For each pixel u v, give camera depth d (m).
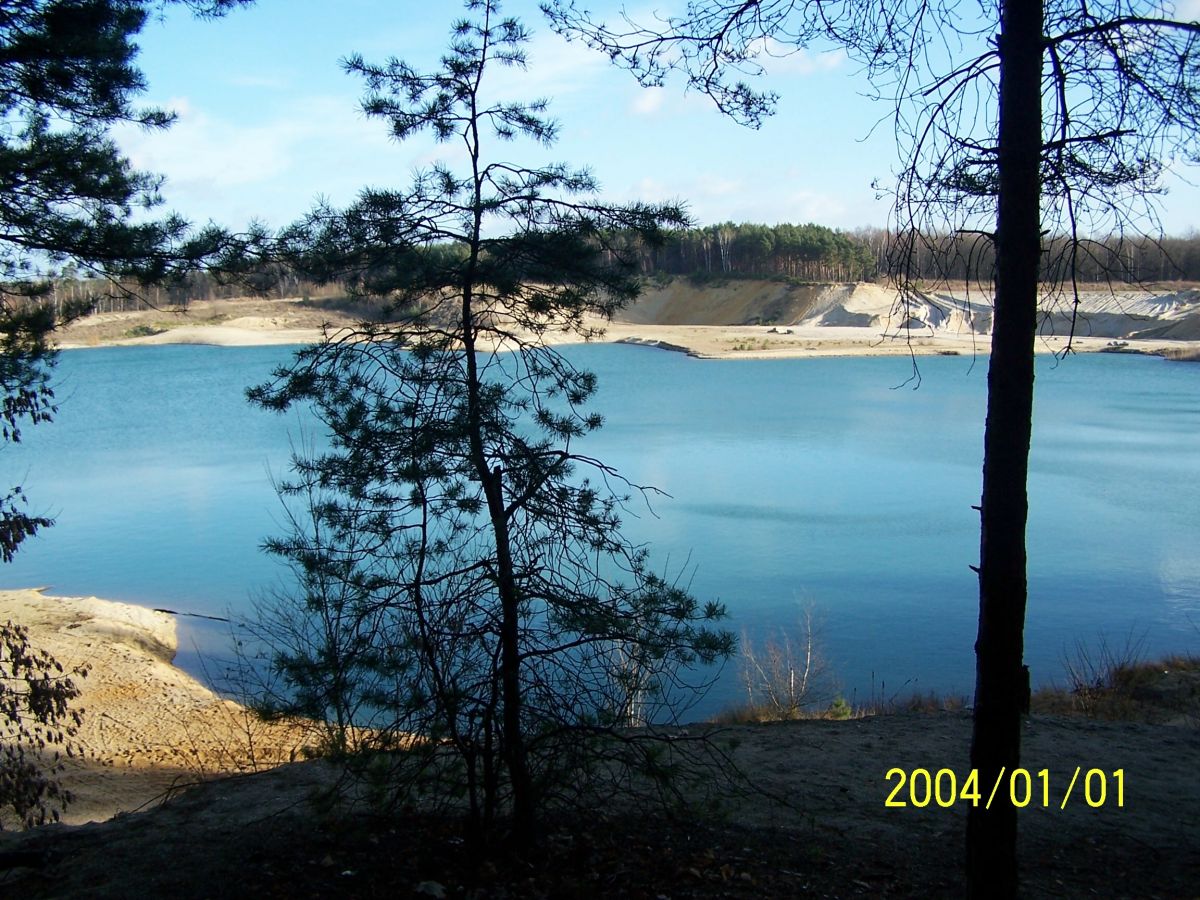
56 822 9.65
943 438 61.62
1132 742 10.38
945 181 5.88
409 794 6.51
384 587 6.07
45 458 61.09
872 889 6.37
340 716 6.26
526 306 6.32
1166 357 124.31
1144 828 7.91
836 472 49.88
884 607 26.94
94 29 8.98
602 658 6.48
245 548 35.06
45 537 38.19
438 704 6.00
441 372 6.23
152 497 46.75
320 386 6.19
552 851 6.52
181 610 27.55
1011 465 5.63
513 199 6.22
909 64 6.09
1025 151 5.47
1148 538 35.56
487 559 6.21
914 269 6.19
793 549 33.69
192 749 15.94
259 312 163.50
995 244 5.67
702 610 6.75
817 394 91.62
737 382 104.56
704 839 7.09
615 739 6.58
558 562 6.36
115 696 19.33
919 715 11.70
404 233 6.21
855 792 8.66
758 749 10.10
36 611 26.48
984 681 5.82
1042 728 10.94
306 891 5.89
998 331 5.62
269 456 57.41
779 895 6.14
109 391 100.81
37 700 9.52
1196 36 5.27
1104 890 6.65
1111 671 16.70
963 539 34.97
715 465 52.09
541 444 6.41
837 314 186.25
